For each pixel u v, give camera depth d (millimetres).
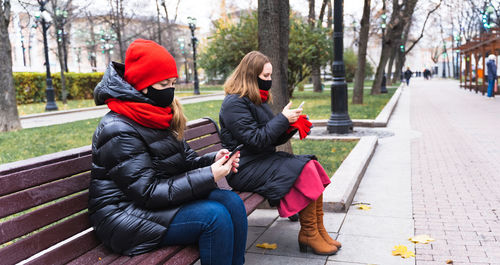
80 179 2398
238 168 3123
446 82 47219
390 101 17672
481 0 38531
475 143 7969
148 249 2236
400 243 3383
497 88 20703
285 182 2982
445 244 3346
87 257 2221
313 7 24938
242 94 3133
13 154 7625
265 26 5438
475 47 22156
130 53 2297
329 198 4188
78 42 43594
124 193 2229
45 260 2059
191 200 2381
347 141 8734
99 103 2354
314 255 3180
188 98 25906
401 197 4668
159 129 2393
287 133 3184
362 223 3848
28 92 24172
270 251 3275
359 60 17094
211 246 2275
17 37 33844
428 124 11055
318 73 27812
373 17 32312
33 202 2090
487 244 3328
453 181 5324
